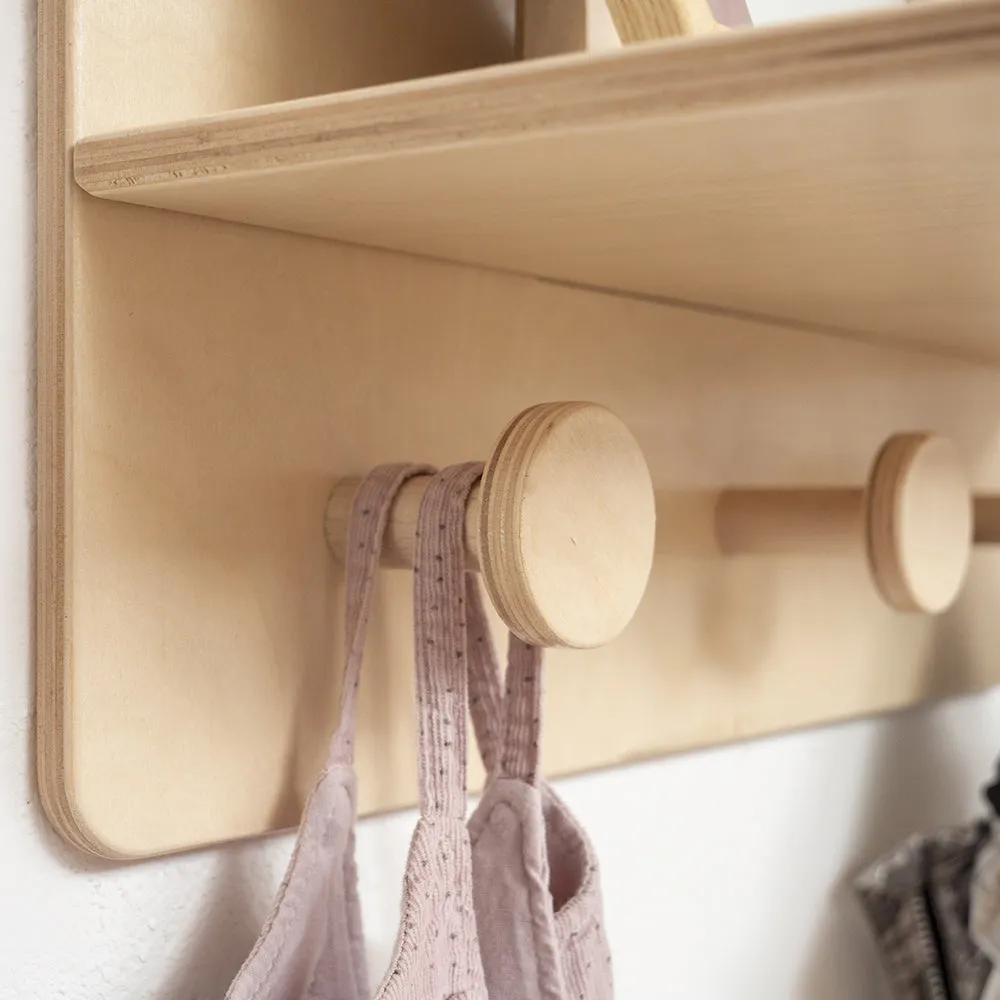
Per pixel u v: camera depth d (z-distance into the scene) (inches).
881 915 23.8
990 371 27.2
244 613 12.0
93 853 11.2
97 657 10.8
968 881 24.0
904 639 24.5
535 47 14.6
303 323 12.4
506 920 11.8
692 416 18.2
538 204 10.3
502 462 10.6
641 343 17.1
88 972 11.5
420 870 10.7
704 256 13.3
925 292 15.9
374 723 13.5
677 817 19.5
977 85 6.5
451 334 14.2
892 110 7.0
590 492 11.0
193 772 11.5
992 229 11.2
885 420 23.2
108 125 10.7
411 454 13.7
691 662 18.4
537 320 15.3
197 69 11.5
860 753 24.7
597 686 16.7
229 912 12.7
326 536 12.7
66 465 10.6
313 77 12.7
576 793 17.4
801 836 22.8
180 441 11.4
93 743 10.8
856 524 18.2
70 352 10.6
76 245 10.5
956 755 28.1
